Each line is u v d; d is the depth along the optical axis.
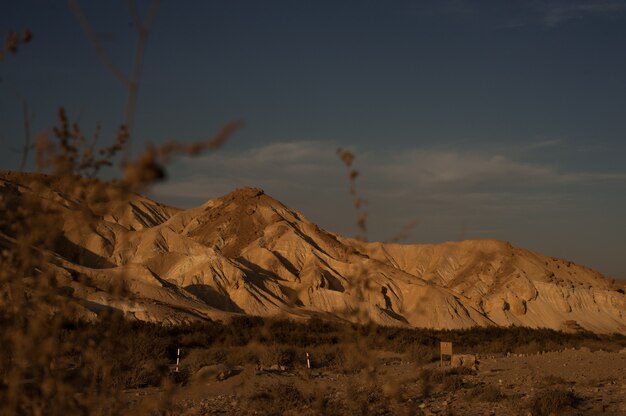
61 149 4.03
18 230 4.21
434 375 23.98
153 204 180.75
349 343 5.35
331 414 13.76
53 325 4.56
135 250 133.38
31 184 4.18
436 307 104.44
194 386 7.10
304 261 132.12
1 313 4.36
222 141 3.07
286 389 18.50
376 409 13.66
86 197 4.04
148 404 6.12
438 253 148.00
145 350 23.14
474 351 49.84
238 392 19.64
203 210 175.00
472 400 19.38
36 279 4.45
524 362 35.16
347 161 4.84
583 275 138.50
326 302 109.44
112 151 3.89
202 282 107.75
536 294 121.69
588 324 116.94
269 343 37.81
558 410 17.72
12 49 4.08
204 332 44.00
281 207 167.88
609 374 27.78
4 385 4.46
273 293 111.06
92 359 4.86
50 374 4.64
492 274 132.25
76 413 4.75
